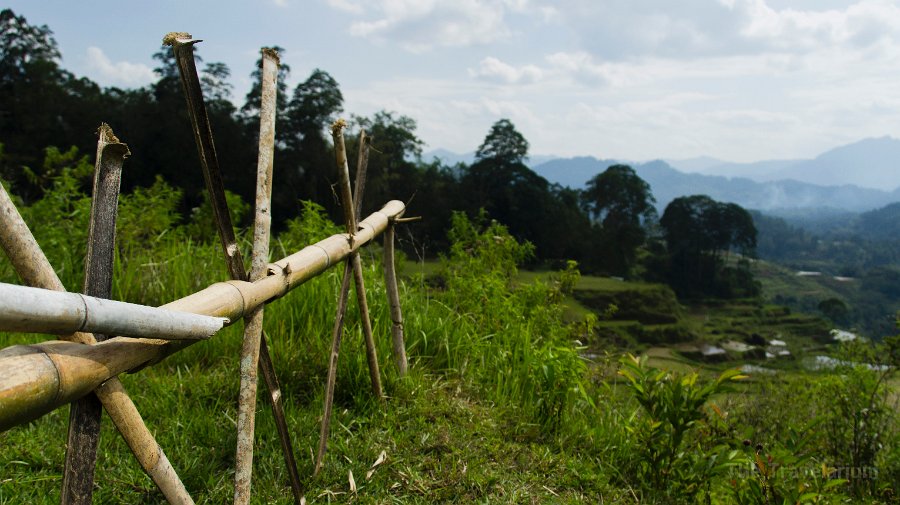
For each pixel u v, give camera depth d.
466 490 3.06
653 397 3.59
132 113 49.47
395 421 3.56
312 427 3.37
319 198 50.69
